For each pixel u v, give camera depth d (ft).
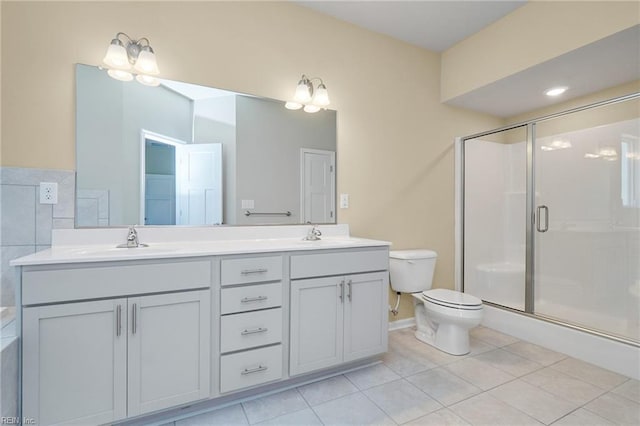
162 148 5.92
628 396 5.29
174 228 5.98
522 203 9.79
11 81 4.85
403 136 8.72
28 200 4.97
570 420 4.67
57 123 5.13
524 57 7.13
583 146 8.32
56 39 5.10
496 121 10.44
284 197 7.07
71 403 3.88
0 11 4.79
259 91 6.77
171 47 5.91
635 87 7.74
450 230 9.62
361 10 7.36
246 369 4.99
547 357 6.81
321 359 5.66
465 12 7.42
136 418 4.43
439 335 7.25
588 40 6.02
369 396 5.33
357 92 7.97
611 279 7.66
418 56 8.97
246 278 5.02
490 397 5.29
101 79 5.41
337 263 5.84
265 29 6.80
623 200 7.52
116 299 4.12
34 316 3.71
